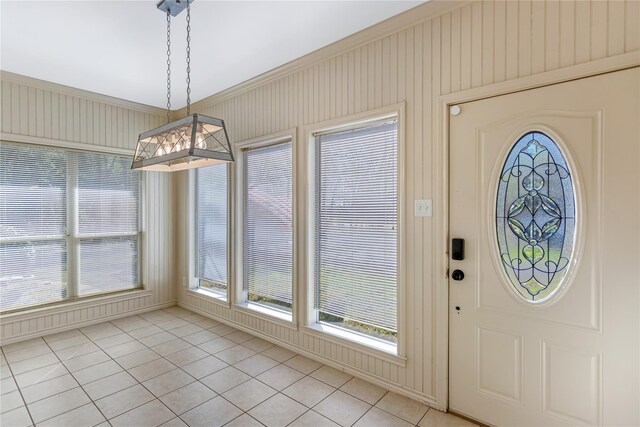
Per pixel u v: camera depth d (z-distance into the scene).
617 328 1.65
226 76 3.37
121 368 2.79
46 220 3.60
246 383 2.55
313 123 2.91
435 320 2.23
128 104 4.11
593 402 1.72
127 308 4.17
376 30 2.44
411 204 2.32
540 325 1.87
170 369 2.78
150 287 4.40
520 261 1.94
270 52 2.85
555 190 1.82
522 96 1.90
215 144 3.91
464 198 2.12
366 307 2.65
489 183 2.02
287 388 2.49
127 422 2.09
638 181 1.60
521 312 1.93
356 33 2.53
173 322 3.94
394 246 2.48
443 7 2.14
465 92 2.08
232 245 3.74
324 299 2.96
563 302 1.80
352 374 2.68
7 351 3.13
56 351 3.13
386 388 2.47
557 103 1.80
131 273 4.30
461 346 2.15
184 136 2.01
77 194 3.82
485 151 2.04
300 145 3.03
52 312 3.57
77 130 3.73
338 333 2.83
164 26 2.43
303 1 2.13
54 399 2.34
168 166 2.64
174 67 3.14
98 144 3.90
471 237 2.10
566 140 1.77
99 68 3.15
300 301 3.07
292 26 2.44
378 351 2.51
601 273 1.69
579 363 1.76
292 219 3.13
